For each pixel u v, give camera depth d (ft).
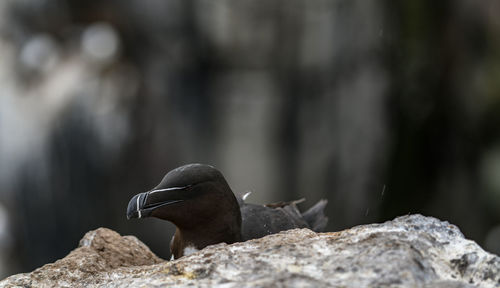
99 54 57.00
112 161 55.42
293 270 11.59
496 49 50.16
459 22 50.24
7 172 55.83
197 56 56.18
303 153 54.75
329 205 53.98
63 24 58.18
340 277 11.12
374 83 52.75
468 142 51.39
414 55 51.37
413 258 11.35
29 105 56.13
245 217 20.08
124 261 17.56
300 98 55.06
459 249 12.43
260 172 54.80
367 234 12.61
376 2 51.60
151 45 57.26
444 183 51.93
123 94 56.18
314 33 54.13
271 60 55.42
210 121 56.03
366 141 53.16
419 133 52.03
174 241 18.90
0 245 55.16
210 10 55.47
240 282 11.35
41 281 14.08
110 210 55.62
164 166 55.98
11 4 58.03
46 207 55.72
